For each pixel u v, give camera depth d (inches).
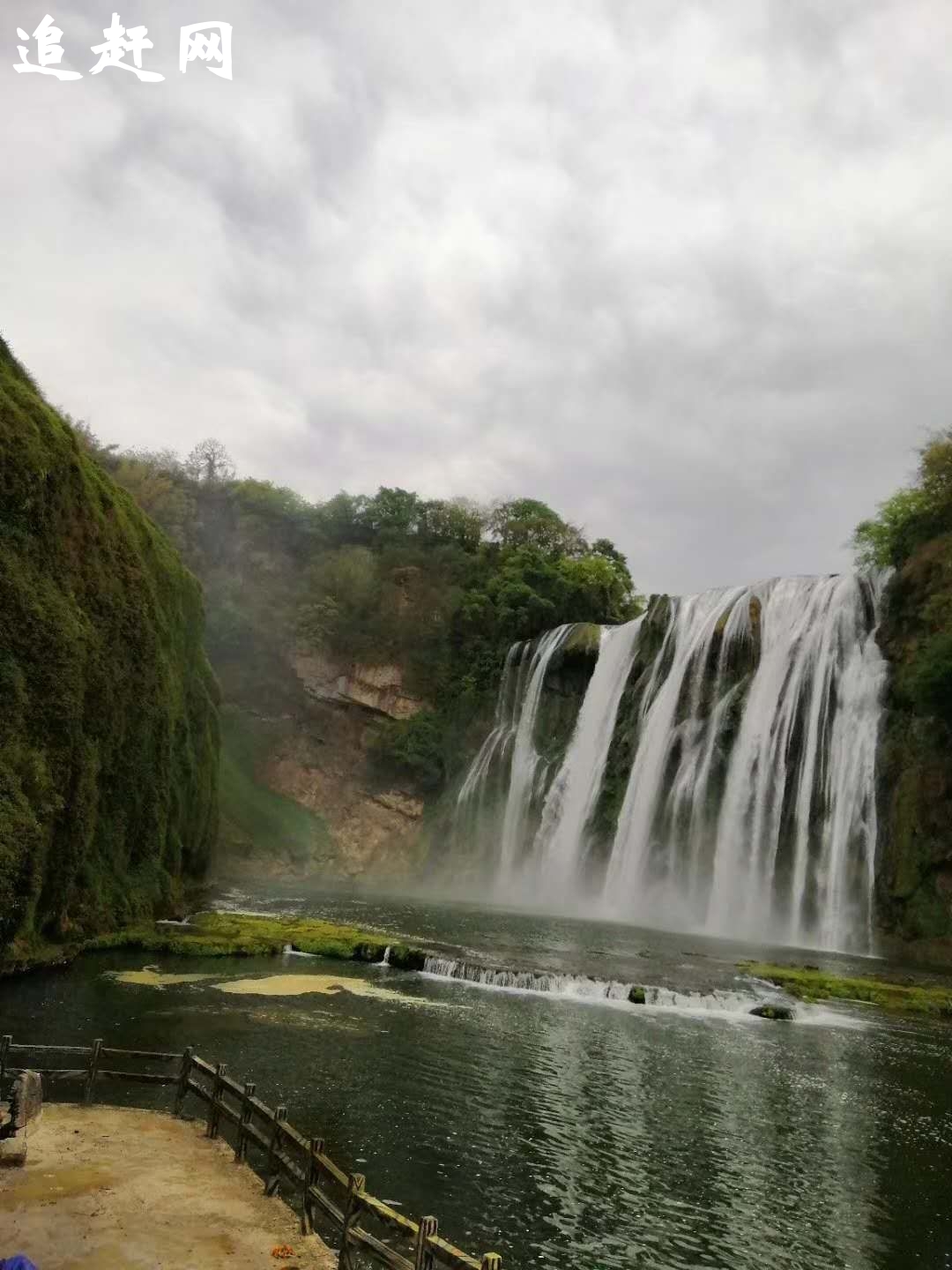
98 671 1151.6
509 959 1165.1
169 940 1134.4
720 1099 676.1
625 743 2299.5
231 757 2910.9
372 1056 712.4
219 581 3206.2
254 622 3088.1
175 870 1583.4
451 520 3693.4
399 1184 484.4
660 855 2031.3
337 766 3046.3
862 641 1800.0
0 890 880.9
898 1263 445.1
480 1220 454.6
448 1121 584.7
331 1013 842.2
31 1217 373.7
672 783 2084.2
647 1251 439.5
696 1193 509.0
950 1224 489.4
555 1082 685.9
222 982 953.5
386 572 3324.3
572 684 2731.3
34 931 992.9
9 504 1024.9
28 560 1040.2
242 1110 472.7
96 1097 563.5
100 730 1161.4
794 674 1904.5
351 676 3120.1
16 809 917.8
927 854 1504.7
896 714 1648.6
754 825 1840.6
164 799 1422.2
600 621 3329.2
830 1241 464.1
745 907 1793.8
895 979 1224.2
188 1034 736.3
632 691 2377.0
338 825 2908.5
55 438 1130.0
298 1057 692.7
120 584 1282.0
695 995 1005.2
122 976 953.5
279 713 3097.9
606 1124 605.0
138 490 3070.9
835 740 1760.6
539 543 3777.1
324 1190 460.4
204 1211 398.6
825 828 1708.9
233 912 1562.5
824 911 1644.9
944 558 1653.5
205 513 3398.1
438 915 1711.4
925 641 1615.4
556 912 2011.6
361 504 3678.6
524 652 2977.4
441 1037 785.6
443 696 3137.3
